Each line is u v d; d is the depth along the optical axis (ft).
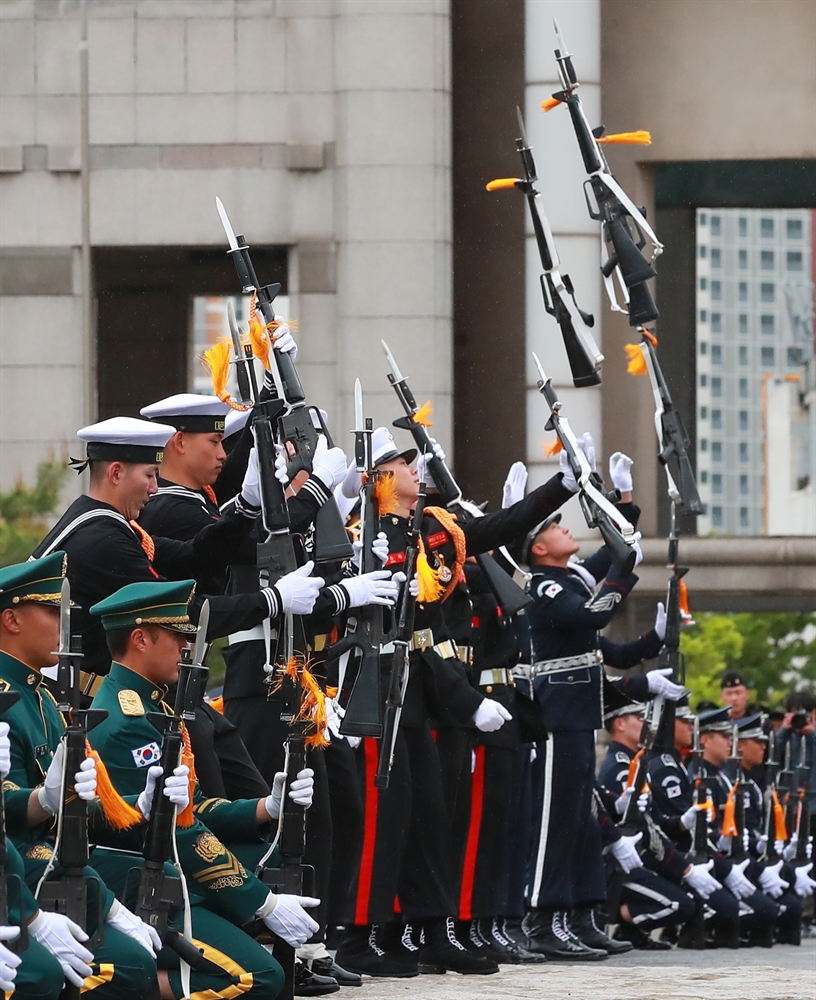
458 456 257.55
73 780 61.82
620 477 104.94
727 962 111.96
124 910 65.16
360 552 87.25
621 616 257.96
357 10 249.14
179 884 66.28
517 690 103.19
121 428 77.20
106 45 256.32
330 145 252.62
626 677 122.62
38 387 256.73
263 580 75.82
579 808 111.86
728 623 621.72
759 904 134.92
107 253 268.62
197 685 66.28
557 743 111.55
